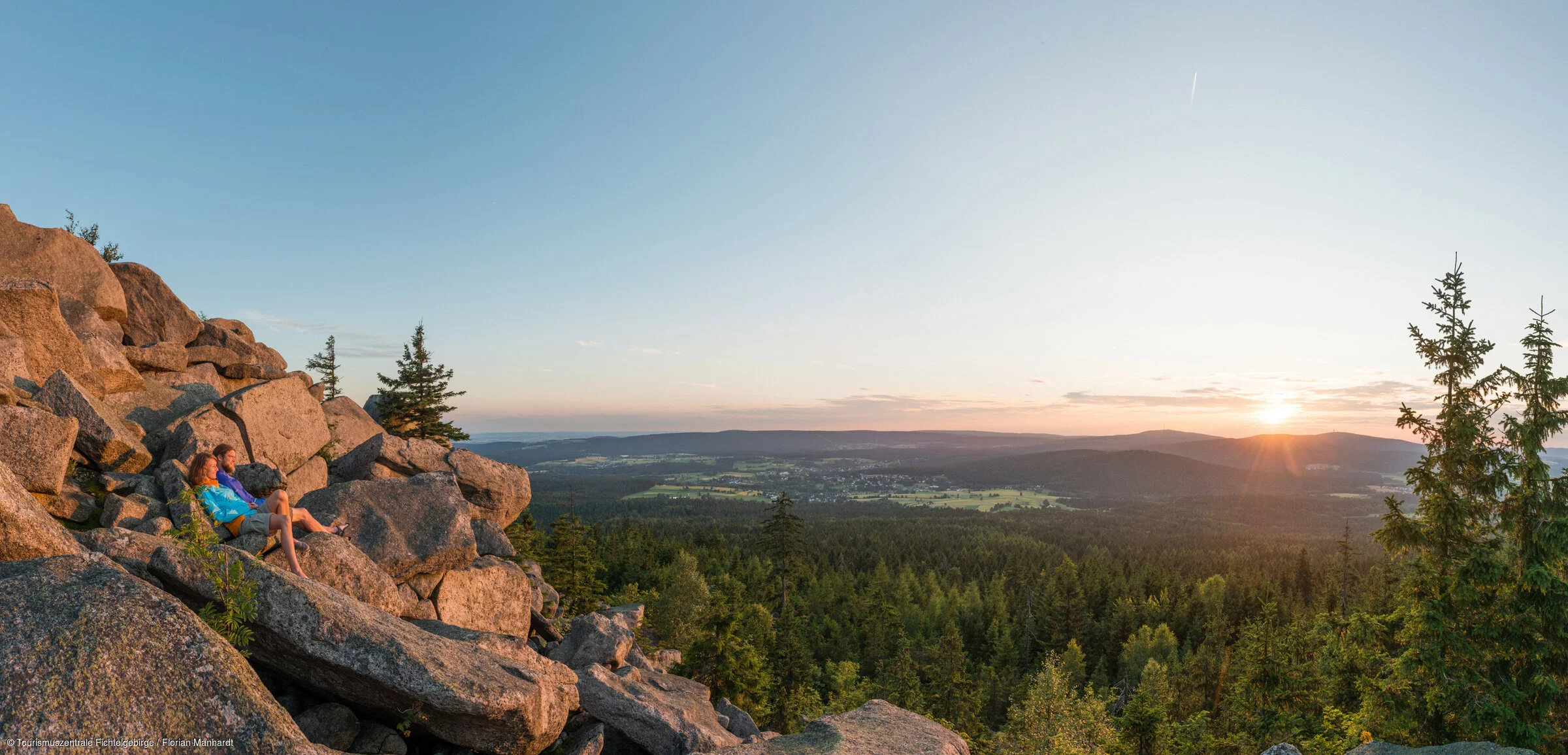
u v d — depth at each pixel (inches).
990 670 3408.0
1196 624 4040.4
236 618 280.1
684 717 463.2
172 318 767.1
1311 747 988.6
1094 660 4013.3
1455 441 792.9
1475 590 772.0
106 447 434.3
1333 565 4311.0
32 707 190.7
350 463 631.8
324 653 287.6
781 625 2992.1
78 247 666.2
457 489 525.0
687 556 3710.6
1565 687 749.9
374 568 411.2
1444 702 757.9
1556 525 728.3
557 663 434.9
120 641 217.6
